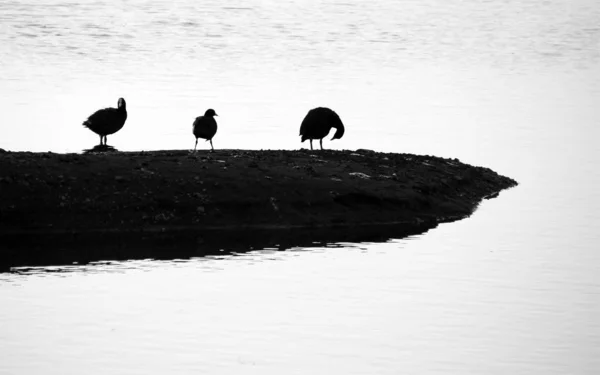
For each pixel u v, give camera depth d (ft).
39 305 76.69
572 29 306.76
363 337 72.18
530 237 98.02
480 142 145.89
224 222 97.66
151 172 101.09
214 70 212.43
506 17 332.19
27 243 91.81
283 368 66.80
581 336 73.15
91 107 160.15
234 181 101.65
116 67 212.43
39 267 85.61
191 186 100.07
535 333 73.61
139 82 191.83
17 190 96.22
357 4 351.46
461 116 167.22
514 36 290.35
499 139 148.36
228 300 78.69
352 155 114.21
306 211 100.48
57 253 89.51
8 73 197.26
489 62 242.78
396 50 257.14
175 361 67.46
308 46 256.93
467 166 121.29
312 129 112.88
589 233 99.71
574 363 68.69
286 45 257.34
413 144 142.00
